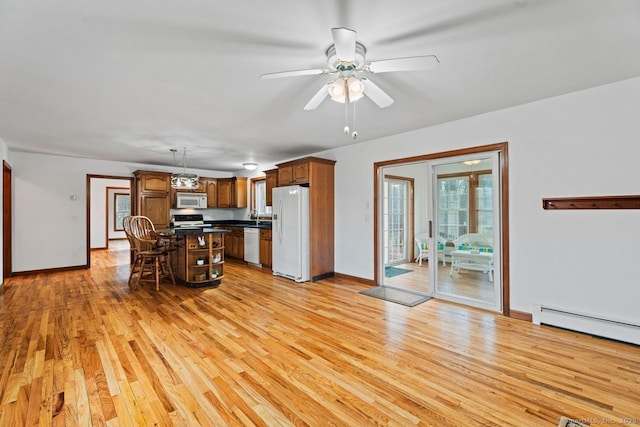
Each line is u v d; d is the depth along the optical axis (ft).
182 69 7.43
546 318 9.77
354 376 6.98
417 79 8.12
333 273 17.19
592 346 8.34
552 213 9.68
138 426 5.36
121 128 12.66
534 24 5.71
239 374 7.05
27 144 15.42
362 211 15.62
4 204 16.72
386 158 14.44
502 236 10.84
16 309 11.51
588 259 9.06
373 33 5.98
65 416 5.58
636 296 8.34
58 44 6.23
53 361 7.56
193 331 9.48
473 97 9.46
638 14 5.39
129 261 22.52
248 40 6.18
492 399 6.14
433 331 9.49
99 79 7.94
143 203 20.25
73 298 12.98
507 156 10.54
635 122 8.25
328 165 16.84
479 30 5.90
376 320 10.46
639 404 5.93
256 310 11.49
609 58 7.07
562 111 9.39
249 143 15.70
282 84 8.34
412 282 15.81
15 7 5.00
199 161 21.15
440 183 13.03
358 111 10.70
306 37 6.11
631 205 8.38
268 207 23.13
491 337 9.00
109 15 5.30
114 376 6.92
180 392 6.35
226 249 24.64
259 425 5.42
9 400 6.03
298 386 6.59
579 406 5.90
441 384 6.66
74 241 19.17
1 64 7.05
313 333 9.36
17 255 17.42
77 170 19.27
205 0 4.95
